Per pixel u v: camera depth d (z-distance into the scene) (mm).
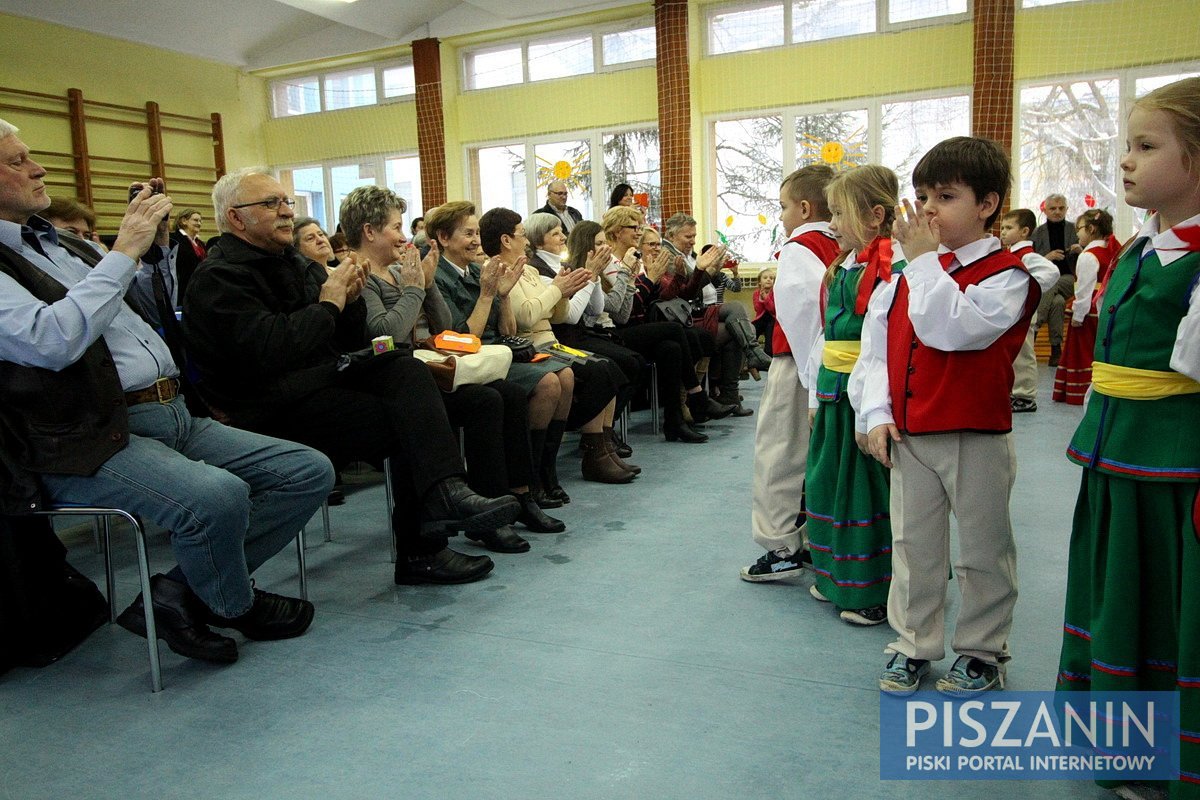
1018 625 2082
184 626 1993
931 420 1632
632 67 9008
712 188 8930
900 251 1874
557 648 2047
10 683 1974
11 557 2008
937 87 7848
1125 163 1281
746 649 2012
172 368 2164
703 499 3355
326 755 1610
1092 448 1358
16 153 1917
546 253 4031
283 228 2424
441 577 2516
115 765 1607
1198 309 1164
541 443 3205
